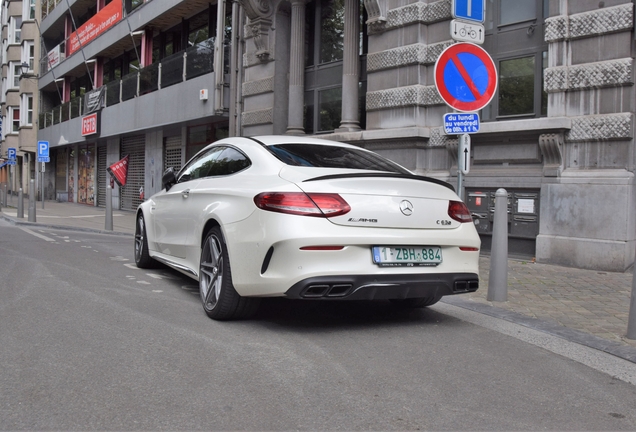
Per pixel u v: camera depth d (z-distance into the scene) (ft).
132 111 70.44
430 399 10.99
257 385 11.41
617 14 27.07
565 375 12.64
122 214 71.56
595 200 27.45
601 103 27.76
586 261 27.63
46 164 121.29
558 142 28.53
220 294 15.85
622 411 10.75
